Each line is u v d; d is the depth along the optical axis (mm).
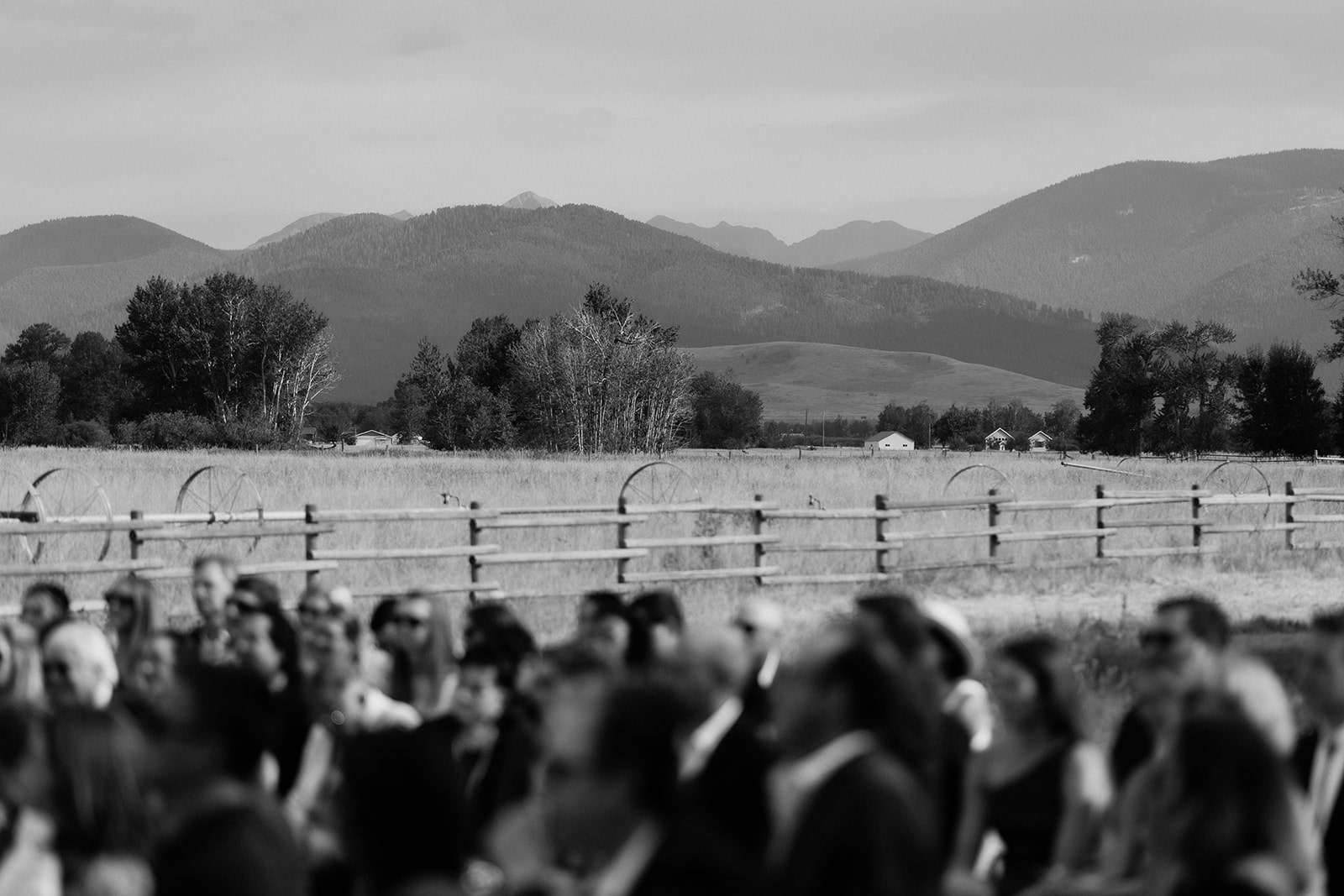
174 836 4797
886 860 4418
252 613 9086
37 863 6066
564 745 4621
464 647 8703
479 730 7891
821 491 41156
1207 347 144000
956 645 8172
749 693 7844
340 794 4688
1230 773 5117
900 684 5027
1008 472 53438
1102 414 145250
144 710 8102
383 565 23438
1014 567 26094
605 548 26781
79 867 5828
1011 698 7375
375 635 10047
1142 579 26125
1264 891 4949
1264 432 106062
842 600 23141
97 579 21734
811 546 24344
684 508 23641
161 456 61781
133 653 10820
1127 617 21078
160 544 24203
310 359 117188
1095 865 7273
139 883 5812
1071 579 25672
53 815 5816
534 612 21359
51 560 25094
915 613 6480
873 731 4957
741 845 5020
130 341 117250
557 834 4914
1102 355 145875
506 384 110625
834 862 4453
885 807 4496
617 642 9008
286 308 116312
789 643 18141
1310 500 30281
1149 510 34344
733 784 5359
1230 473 55781
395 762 4621
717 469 51625
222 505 32594
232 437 99312
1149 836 6223
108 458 58250
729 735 5496
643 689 4691
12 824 6102
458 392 106188
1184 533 30547
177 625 18891
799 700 5055
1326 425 105000
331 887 6172
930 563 25609
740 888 4484
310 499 34562
